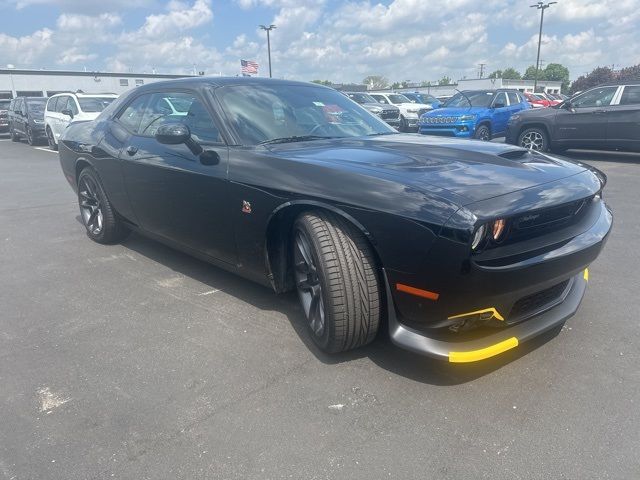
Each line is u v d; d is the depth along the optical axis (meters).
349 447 2.06
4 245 4.96
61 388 2.51
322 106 3.73
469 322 2.27
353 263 2.45
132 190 3.95
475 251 2.09
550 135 10.71
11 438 2.15
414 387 2.44
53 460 2.02
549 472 1.90
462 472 1.92
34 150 15.37
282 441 2.10
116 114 4.39
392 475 1.91
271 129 3.29
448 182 2.29
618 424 2.15
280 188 2.68
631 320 3.08
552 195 2.30
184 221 3.48
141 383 2.54
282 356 2.74
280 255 2.95
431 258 2.13
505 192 2.22
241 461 2.00
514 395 2.37
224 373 2.61
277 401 2.36
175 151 3.43
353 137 3.45
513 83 66.62
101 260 4.43
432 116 13.18
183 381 2.54
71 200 7.24
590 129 10.16
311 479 1.90
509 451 2.01
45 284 3.89
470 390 2.41
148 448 2.08
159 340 2.96
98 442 2.12
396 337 2.40
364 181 2.40
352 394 2.40
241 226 2.98
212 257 3.41
